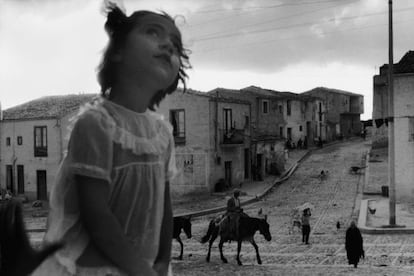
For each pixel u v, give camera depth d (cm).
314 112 7169
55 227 217
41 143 4338
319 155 6000
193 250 2292
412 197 3547
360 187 4291
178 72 242
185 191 4244
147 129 229
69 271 214
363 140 7575
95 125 212
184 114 4256
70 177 216
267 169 5056
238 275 1708
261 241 2486
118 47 222
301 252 2153
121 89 226
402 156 3559
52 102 4691
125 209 221
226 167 4425
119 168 218
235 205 1948
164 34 223
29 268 192
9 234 191
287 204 3772
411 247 2209
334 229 2750
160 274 245
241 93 5450
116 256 210
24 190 4412
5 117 4472
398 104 3538
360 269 1761
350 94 8425
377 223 2825
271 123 5903
